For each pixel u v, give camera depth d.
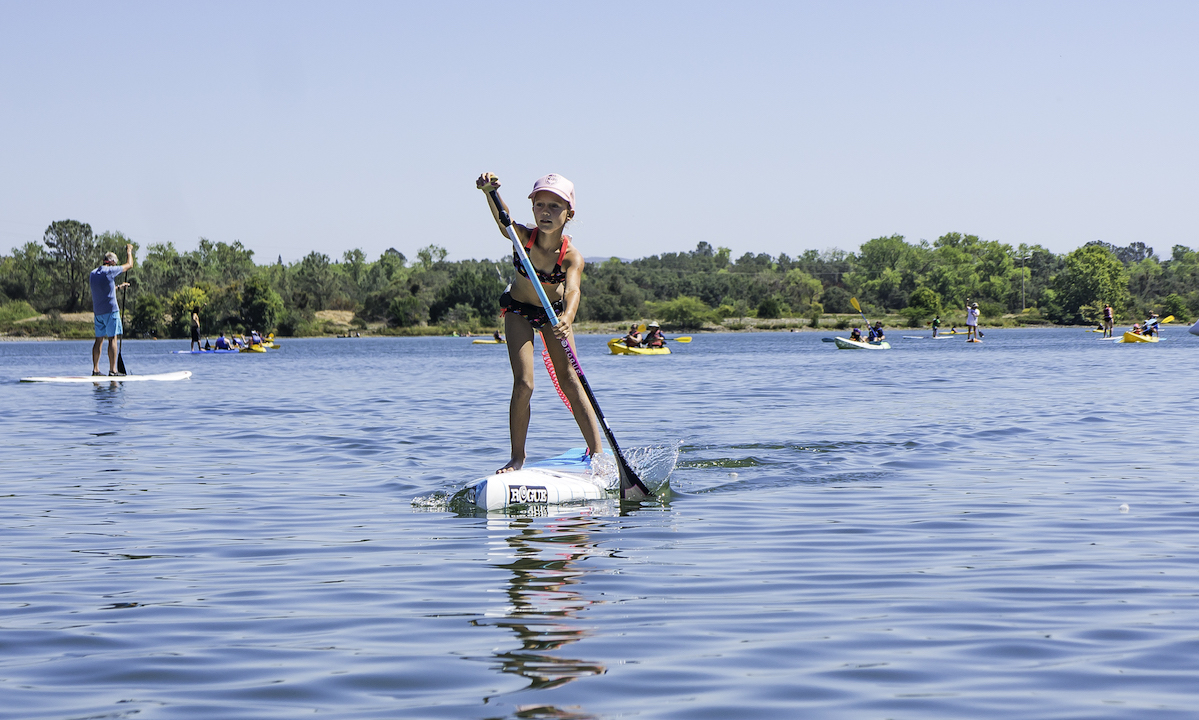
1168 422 12.86
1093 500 7.34
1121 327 120.44
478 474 8.84
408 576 5.28
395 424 13.28
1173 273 162.38
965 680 3.63
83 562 5.62
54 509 7.26
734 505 7.35
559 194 7.50
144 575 5.32
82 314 121.31
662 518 6.89
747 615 4.50
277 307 108.75
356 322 119.38
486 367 33.53
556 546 6.01
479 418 14.09
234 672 3.78
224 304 106.44
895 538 6.13
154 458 10.04
